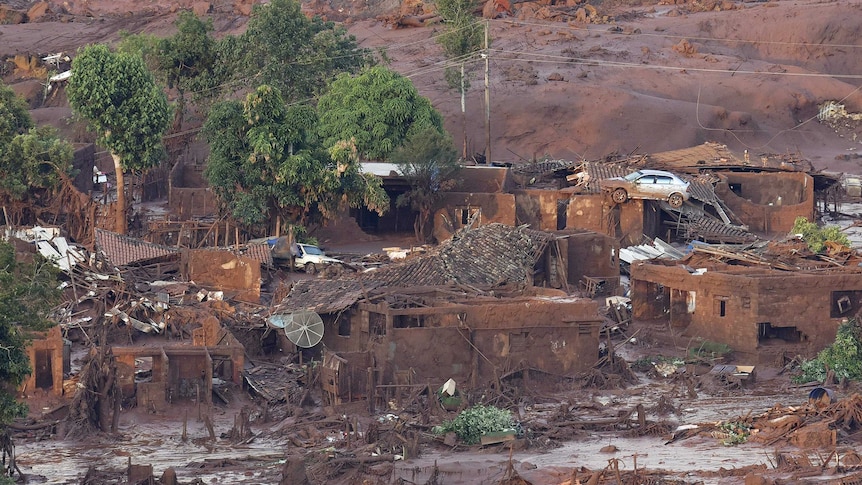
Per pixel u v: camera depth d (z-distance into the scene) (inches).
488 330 7347.4
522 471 5738.2
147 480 5639.8
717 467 5772.6
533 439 6387.8
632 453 6117.1
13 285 5251.0
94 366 6732.3
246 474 5915.4
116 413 6712.6
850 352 7583.7
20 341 5211.6
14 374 5177.2
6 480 5236.2
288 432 6624.0
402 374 7194.9
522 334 7411.4
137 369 7603.4
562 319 7465.6
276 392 7219.5
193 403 7022.6
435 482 5649.6
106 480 5762.8
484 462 5930.1
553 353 7475.4
